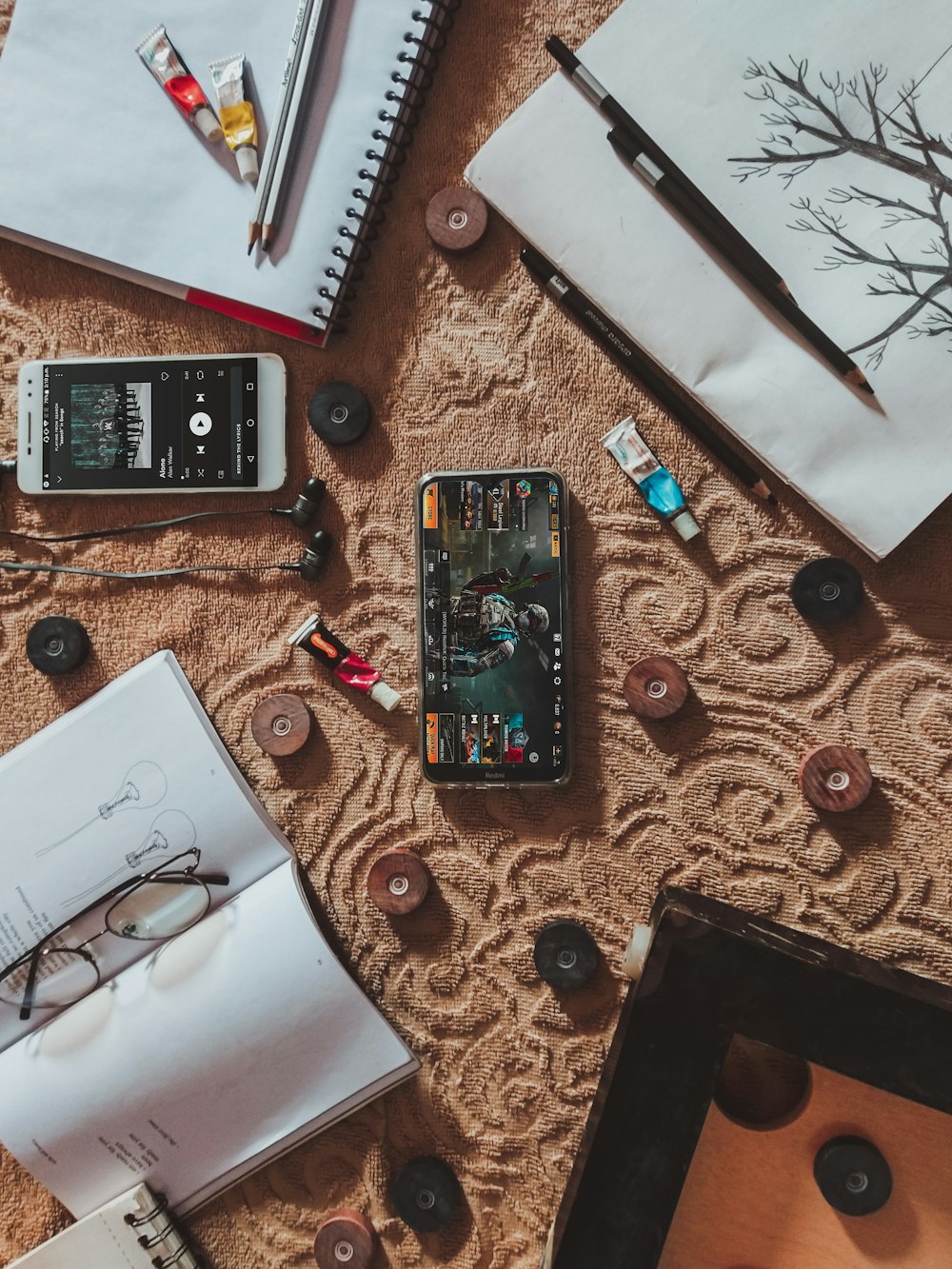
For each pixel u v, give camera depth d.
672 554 0.55
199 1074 0.54
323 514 0.56
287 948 0.54
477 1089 0.55
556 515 0.53
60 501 0.57
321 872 0.56
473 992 0.55
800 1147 0.50
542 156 0.52
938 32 0.49
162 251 0.55
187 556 0.57
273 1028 0.54
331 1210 0.56
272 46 0.54
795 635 0.54
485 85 0.54
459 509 0.54
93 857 0.55
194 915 0.55
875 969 0.45
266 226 0.54
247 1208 0.56
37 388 0.56
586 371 0.55
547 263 0.54
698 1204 0.50
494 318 0.55
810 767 0.52
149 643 0.57
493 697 0.54
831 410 0.51
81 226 0.55
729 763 0.54
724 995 0.45
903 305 0.51
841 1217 0.49
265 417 0.56
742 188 0.51
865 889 0.53
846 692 0.53
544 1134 0.55
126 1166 0.55
